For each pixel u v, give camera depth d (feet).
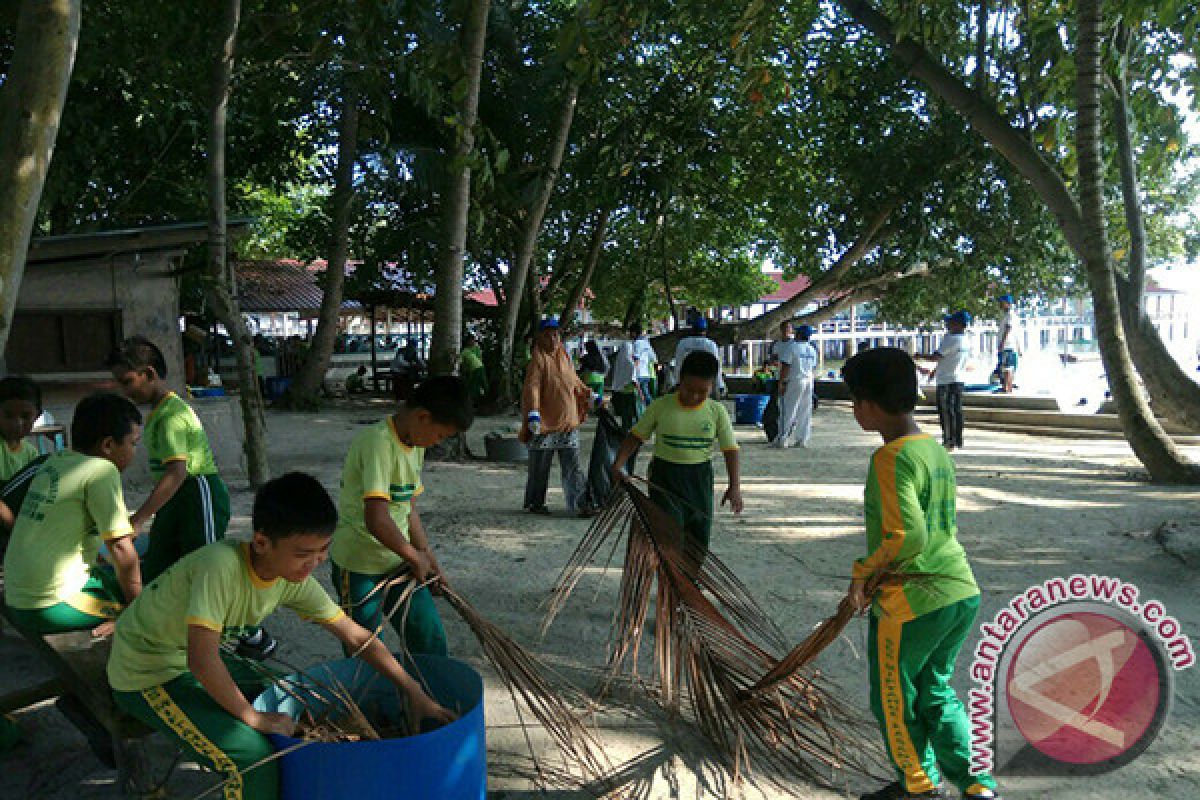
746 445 41.88
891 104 55.47
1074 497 27.68
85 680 9.97
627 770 11.31
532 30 55.36
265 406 62.28
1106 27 30.63
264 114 41.32
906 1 30.96
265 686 10.17
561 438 25.96
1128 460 35.83
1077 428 47.21
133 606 9.02
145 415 32.14
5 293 11.76
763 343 92.84
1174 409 31.24
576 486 26.05
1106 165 35.88
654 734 12.36
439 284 36.29
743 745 11.84
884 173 54.85
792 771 11.27
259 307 90.48
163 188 54.29
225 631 9.08
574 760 11.55
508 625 16.71
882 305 70.74
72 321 30.71
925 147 53.88
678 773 11.25
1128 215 31.78
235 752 8.63
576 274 72.74
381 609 11.03
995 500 27.35
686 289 79.30
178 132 48.47
